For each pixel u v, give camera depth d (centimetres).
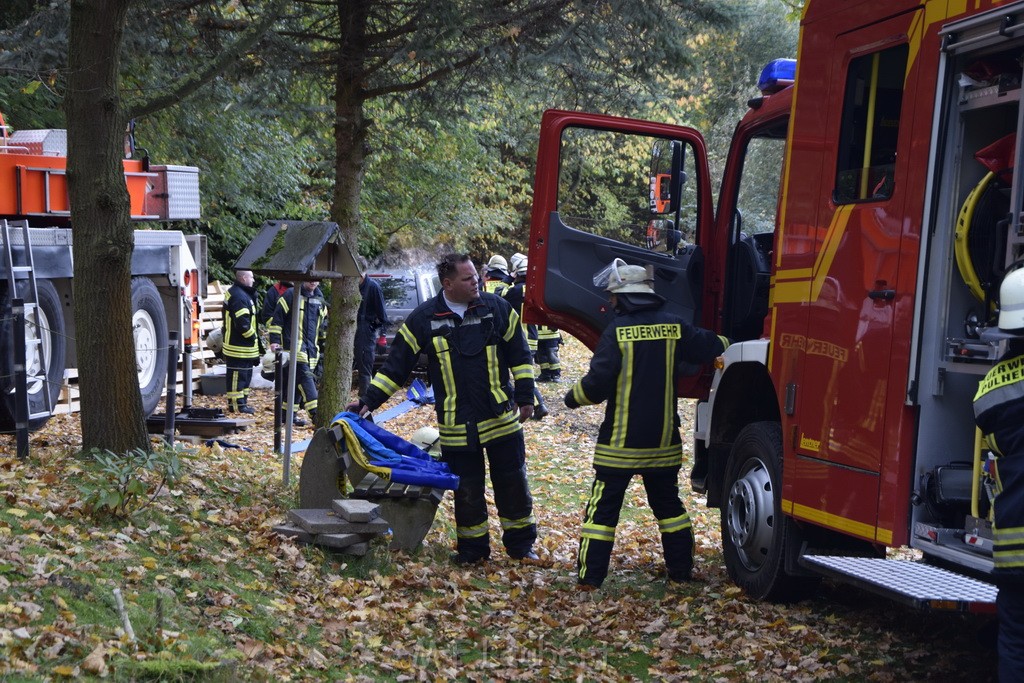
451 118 1070
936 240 446
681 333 640
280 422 1008
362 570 587
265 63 995
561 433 1322
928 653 522
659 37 888
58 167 911
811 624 568
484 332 661
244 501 673
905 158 464
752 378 667
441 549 684
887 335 469
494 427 663
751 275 711
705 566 714
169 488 612
